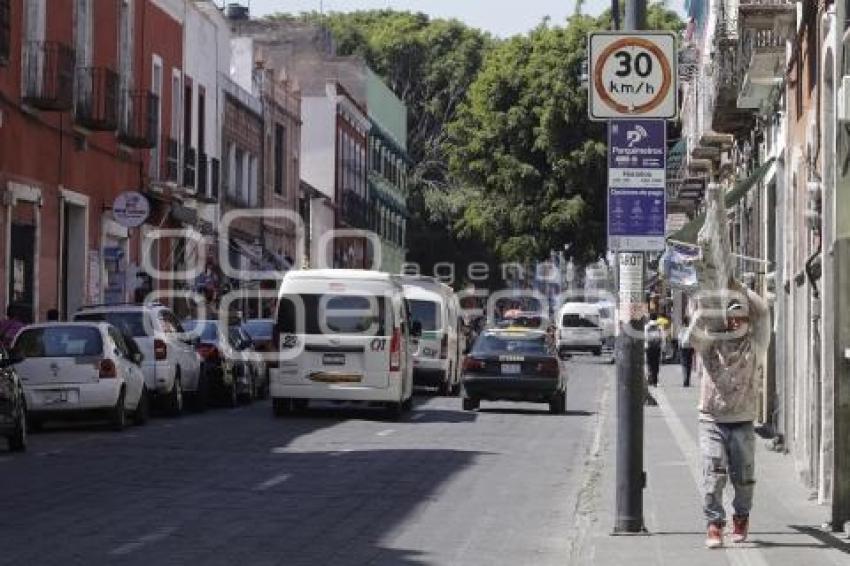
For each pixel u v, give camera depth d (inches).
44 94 1852.9
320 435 1354.6
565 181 3688.5
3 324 1583.4
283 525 775.1
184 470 1037.8
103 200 2166.6
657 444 1317.7
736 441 701.9
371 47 5339.6
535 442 1339.8
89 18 2081.7
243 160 3147.1
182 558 664.4
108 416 1393.9
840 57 784.9
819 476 903.7
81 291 2071.9
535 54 3713.1
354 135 4443.9
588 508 877.8
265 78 3371.1
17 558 657.6
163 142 2445.9
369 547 711.7
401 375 1599.4
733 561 657.6
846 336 759.1
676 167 2903.5
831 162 828.6
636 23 749.3
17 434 1163.9
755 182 1518.2
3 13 1733.5
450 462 1126.4
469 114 3801.7
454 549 716.7
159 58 2445.9
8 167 1784.0
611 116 745.6
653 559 666.8
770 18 1310.3
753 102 1445.6
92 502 856.3
